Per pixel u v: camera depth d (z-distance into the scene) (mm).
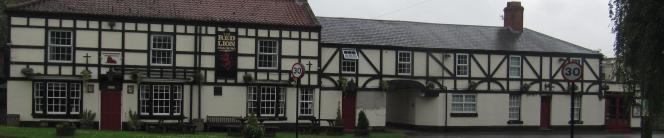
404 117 34594
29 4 25703
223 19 27828
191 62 27484
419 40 33312
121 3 27328
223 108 27984
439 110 32906
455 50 33250
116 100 26625
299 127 28359
